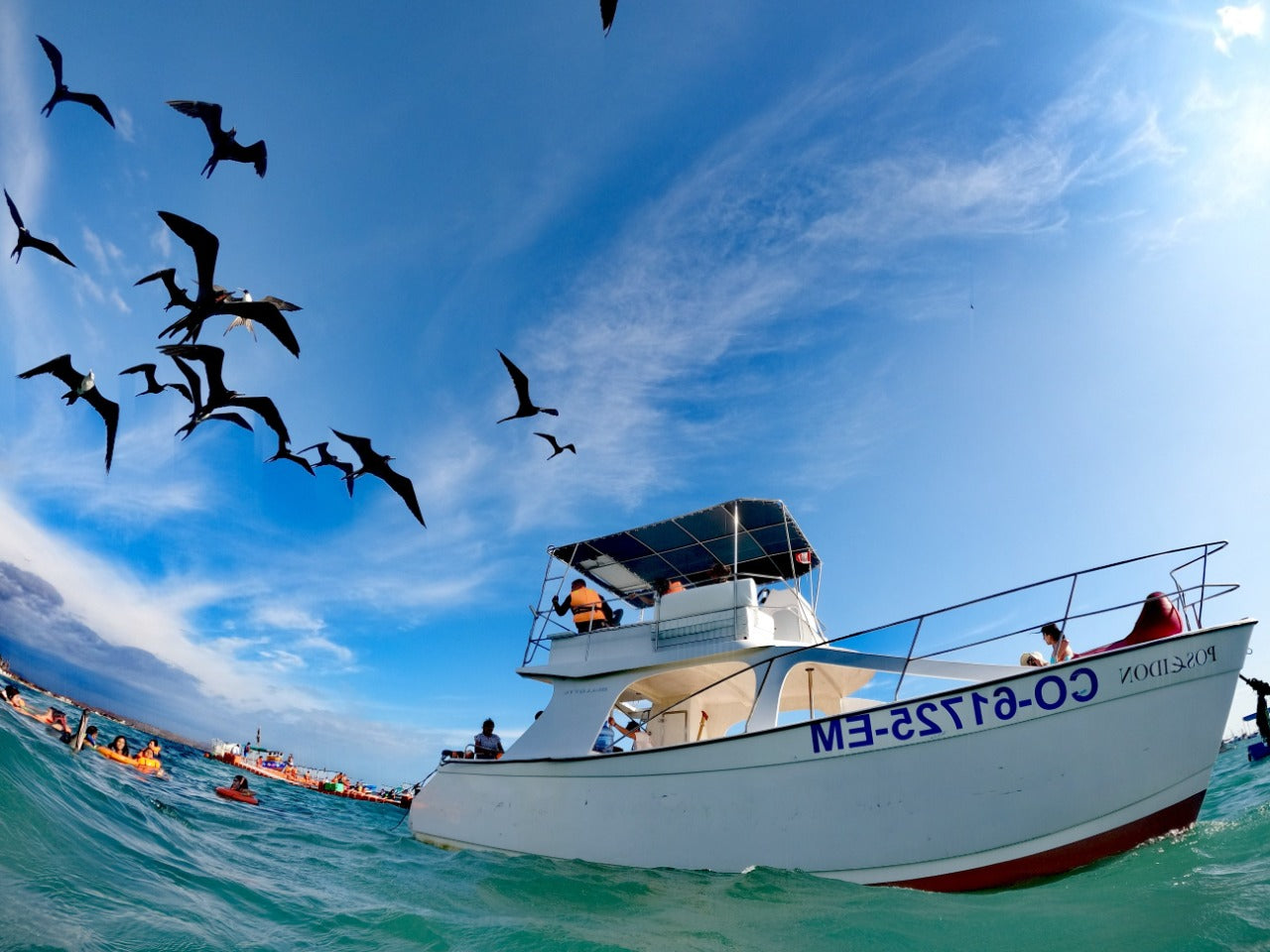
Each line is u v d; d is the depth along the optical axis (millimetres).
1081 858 7395
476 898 7863
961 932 6402
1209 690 7387
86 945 4512
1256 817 7641
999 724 7832
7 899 4844
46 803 7043
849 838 8156
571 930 6586
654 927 6859
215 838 9047
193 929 5305
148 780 13531
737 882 8195
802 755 8656
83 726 12203
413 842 11727
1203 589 8227
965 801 7781
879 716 8344
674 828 9141
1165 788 7316
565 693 11719
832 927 6691
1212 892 6082
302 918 6305
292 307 5344
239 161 6301
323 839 11070
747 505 11531
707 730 14062
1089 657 7664
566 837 9930
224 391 5824
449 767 11859
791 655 10016
